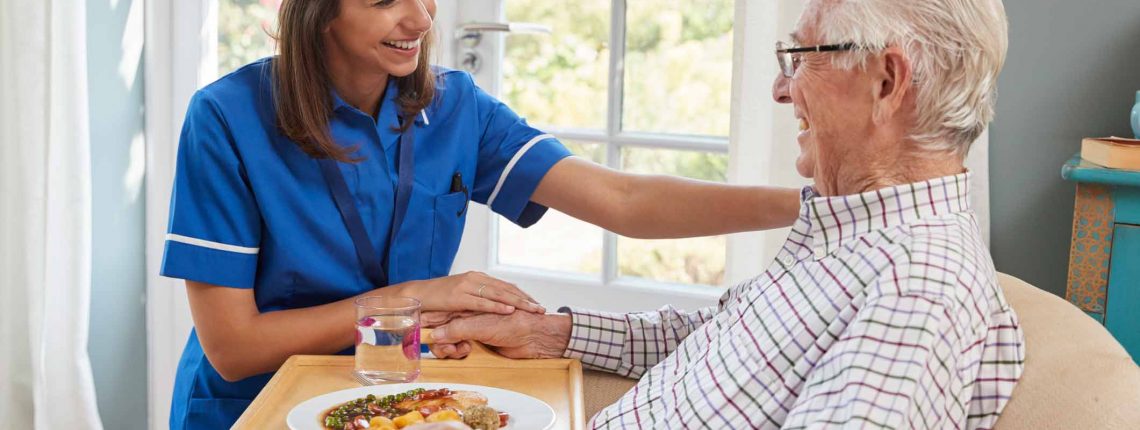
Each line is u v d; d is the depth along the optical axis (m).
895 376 0.90
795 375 1.02
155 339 2.52
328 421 1.06
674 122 2.28
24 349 2.25
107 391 2.46
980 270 0.97
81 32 2.13
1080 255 1.58
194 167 1.37
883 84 1.04
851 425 0.90
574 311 1.39
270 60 1.43
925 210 1.03
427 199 1.50
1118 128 1.85
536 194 1.59
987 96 1.04
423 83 1.47
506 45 2.36
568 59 2.33
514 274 2.45
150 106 2.42
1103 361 0.98
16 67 2.11
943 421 0.92
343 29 1.34
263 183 1.38
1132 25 1.82
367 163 1.43
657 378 1.25
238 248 1.38
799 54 1.09
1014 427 0.95
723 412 1.08
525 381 1.27
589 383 1.37
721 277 2.32
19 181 2.16
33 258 2.18
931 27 1.01
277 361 1.38
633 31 2.27
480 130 1.59
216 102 1.37
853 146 1.07
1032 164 1.91
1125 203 1.55
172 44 2.41
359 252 1.45
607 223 1.56
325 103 1.38
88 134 2.20
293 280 1.43
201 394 1.50
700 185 1.52
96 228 2.35
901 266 0.95
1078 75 1.86
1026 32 1.88
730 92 2.17
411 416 1.06
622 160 2.33
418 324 1.22
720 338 1.15
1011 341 0.98
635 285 2.37
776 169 2.01
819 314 1.02
